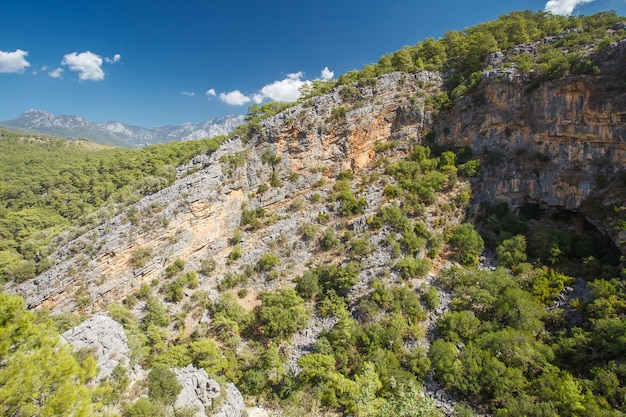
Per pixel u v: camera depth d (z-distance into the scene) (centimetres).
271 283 5238
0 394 1570
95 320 2992
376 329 4016
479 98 6931
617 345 3325
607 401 2975
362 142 7081
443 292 4688
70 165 10231
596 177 5656
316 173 6919
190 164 6844
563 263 5081
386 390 3450
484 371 3375
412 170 6444
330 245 5466
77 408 1817
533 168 6309
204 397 2927
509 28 7819
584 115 5819
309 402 3400
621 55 5531
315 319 4509
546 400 3094
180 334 4422
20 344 1850
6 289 5038
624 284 4066
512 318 4031
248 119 8019
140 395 2672
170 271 5325
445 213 5888
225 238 6100
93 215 6091
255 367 3934
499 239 5581
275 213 6481
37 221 7550
